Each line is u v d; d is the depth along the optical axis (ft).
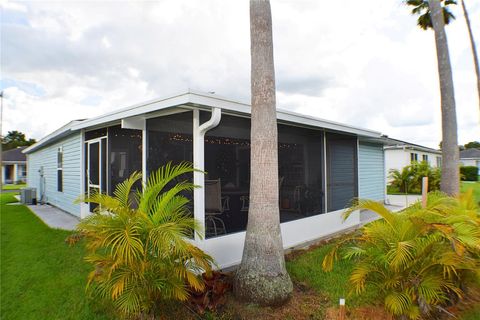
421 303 9.15
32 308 10.37
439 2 20.92
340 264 14.75
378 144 37.55
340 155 23.91
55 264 14.57
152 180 11.08
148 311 9.30
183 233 9.84
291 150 19.65
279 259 10.85
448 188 20.22
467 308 10.61
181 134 14.83
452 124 20.34
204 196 14.30
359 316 9.96
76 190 26.81
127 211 9.18
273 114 11.19
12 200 42.91
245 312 10.07
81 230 9.51
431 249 9.26
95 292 11.37
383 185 38.47
